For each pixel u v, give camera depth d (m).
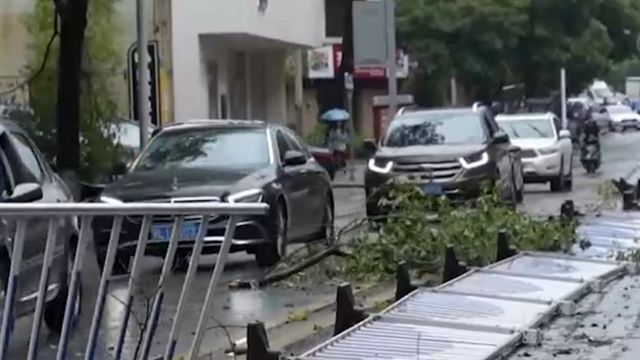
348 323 10.19
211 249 15.95
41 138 28.81
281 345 11.30
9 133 12.13
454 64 62.09
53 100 29.17
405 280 11.83
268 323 12.60
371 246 15.71
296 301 14.21
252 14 41.53
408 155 24.19
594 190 34.44
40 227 10.77
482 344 9.34
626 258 14.98
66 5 25.39
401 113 26.14
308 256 16.39
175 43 39.94
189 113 40.31
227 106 45.69
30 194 10.62
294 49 49.84
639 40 31.31
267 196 16.75
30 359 7.25
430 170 23.92
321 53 59.09
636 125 85.06
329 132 50.78
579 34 63.47
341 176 46.50
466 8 61.53
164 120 38.81
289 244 18.92
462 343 9.37
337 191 39.00
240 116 48.03
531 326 10.10
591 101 94.25
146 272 15.88
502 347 9.27
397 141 25.23
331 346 9.23
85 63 29.42
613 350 9.55
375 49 25.53
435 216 16.17
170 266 7.68
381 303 12.95
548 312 10.79
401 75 58.22
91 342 7.36
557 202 29.27
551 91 65.44
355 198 35.09
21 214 6.96
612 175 42.22
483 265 14.77
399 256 15.48
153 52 28.25
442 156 23.97
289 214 17.62
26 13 32.22
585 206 24.92
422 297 11.34
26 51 31.44
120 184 16.84
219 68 44.41
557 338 10.04
